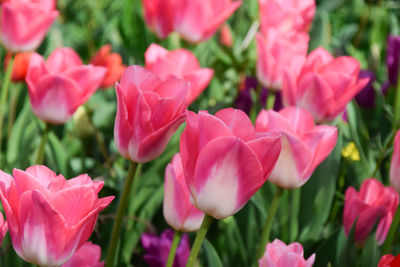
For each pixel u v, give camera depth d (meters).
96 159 1.32
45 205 0.76
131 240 1.04
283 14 1.36
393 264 0.80
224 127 0.76
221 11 1.29
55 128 1.32
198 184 0.78
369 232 0.96
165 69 1.04
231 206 0.78
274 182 0.91
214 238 1.08
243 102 1.29
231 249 1.05
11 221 0.78
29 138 1.17
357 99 1.34
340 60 1.05
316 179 1.06
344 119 1.26
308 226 1.05
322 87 1.02
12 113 1.27
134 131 0.83
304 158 0.89
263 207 1.04
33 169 0.80
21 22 1.19
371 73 1.33
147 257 0.99
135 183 1.04
